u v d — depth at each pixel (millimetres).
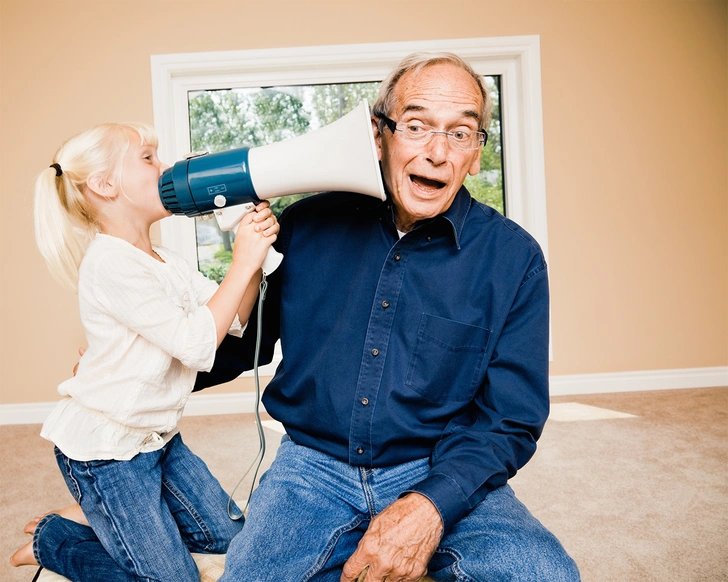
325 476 1119
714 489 2059
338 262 1170
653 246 3219
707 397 3090
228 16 3023
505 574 902
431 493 931
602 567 1635
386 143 1100
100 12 3010
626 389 3260
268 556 1008
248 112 3164
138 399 1170
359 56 3035
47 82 3020
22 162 3041
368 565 900
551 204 3162
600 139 3152
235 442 2691
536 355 1093
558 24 3094
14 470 2465
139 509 1154
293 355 1186
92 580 1133
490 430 1059
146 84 3029
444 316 1097
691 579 1565
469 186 3260
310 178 1043
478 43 3057
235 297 1129
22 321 3100
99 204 1274
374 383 1095
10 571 1720
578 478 2197
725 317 3279
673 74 3156
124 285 1153
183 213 1143
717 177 3217
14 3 2996
